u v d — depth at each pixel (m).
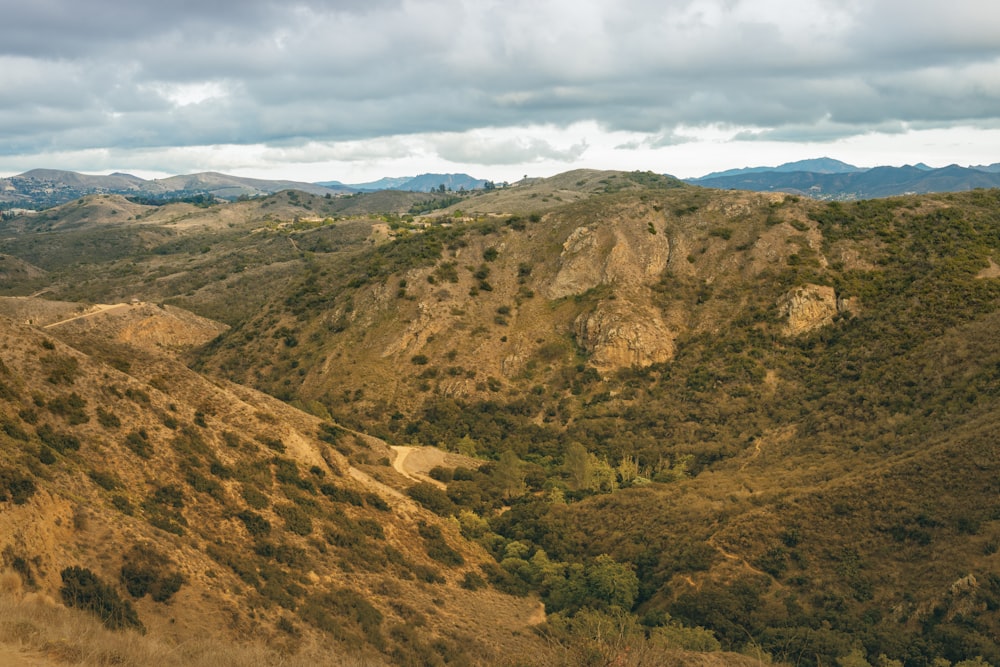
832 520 47.22
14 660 18.98
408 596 40.56
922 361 70.31
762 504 51.75
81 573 28.25
